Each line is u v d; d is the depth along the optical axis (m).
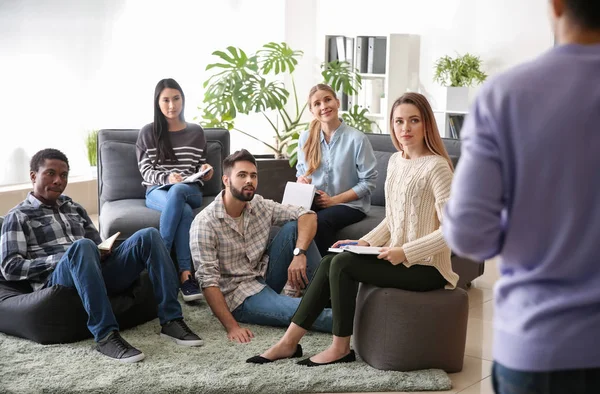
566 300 1.18
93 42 6.67
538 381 1.20
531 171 1.19
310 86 7.88
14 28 6.09
